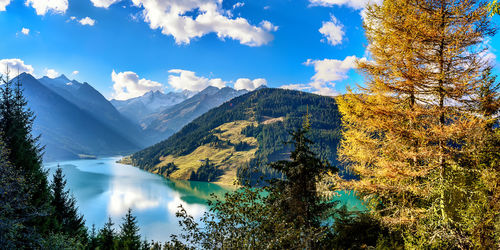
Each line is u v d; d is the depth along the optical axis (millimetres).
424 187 12625
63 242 17375
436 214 12008
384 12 13828
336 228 15383
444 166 12492
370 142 14203
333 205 15117
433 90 12430
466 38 11938
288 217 12000
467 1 11805
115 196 139125
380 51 13805
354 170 15141
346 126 15344
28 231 14062
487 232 11953
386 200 15188
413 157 12984
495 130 13227
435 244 11539
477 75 11516
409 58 12828
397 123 13570
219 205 6695
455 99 12188
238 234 6230
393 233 13672
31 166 21125
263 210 6547
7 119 21672
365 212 15336
